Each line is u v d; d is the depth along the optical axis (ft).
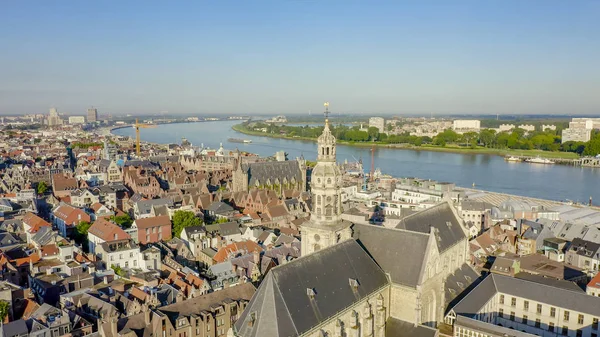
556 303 411.75
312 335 276.00
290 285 281.95
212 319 398.42
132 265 583.17
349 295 311.68
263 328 261.24
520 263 565.53
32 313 419.74
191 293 468.75
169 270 552.41
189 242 648.79
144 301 444.55
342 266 325.01
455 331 367.66
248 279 507.71
